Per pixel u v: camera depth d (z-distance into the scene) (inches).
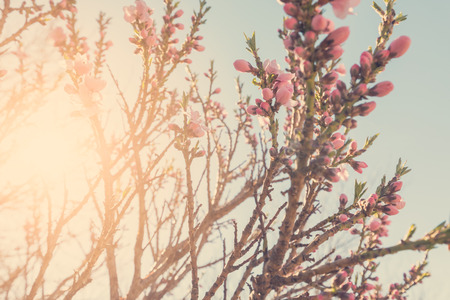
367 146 22.7
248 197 36.0
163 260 32.8
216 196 37.0
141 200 30.5
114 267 31.6
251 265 21.0
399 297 31.0
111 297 30.8
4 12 26.3
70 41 29.8
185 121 21.3
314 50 17.5
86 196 23.1
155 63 30.3
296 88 23.2
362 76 18.1
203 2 31.5
